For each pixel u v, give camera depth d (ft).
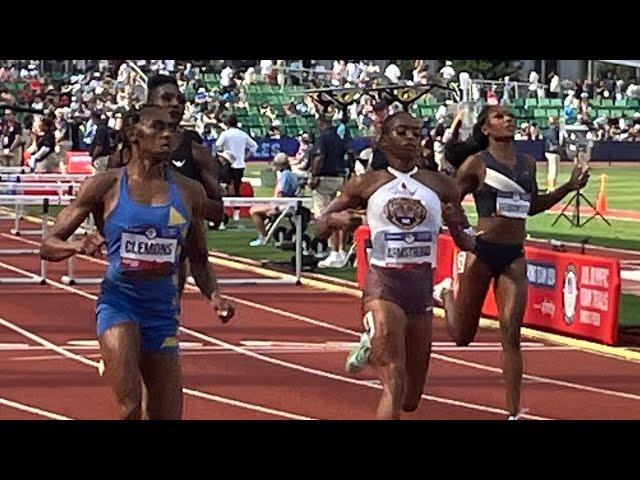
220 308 79.05
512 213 102.17
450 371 130.72
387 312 84.94
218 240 270.05
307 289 199.52
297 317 169.89
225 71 586.45
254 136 544.21
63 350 141.08
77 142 396.98
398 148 87.04
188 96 570.46
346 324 164.04
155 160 75.10
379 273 86.17
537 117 561.02
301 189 289.12
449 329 106.63
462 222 89.76
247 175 448.24
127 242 74.54
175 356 76.18
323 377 126.62
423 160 95.35
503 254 102.32
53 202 221.25
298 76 593.42
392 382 84.33
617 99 620.08
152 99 88.63
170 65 605.73
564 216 314.55
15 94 570.46
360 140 367.86
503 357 103.35
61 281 204.64
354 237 223.30
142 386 76.79
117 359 73.46
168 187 75.82
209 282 79.36
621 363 138.00
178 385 76.23
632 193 409.90
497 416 107.24
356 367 88.28
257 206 256.11
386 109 169.27
